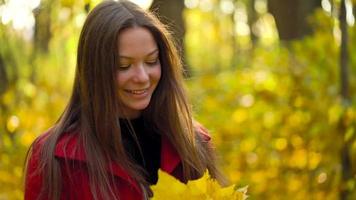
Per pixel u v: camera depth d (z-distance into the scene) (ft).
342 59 16.93
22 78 18.86
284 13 25.32
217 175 10.08
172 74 9.46
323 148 18.06
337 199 17.97
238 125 20.02
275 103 19.80
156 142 9.72
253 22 37.63
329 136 17.65
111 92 8.92
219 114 20.35
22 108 18.11
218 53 43.57
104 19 8.85
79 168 9.09
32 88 18.66
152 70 9.05
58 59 22.03
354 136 17.10
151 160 9.64
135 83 8.91
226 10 39.19
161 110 9.53
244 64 22.90
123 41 8.80
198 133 10.08
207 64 45.91
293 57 19.98
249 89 20.40
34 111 17.95
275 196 19.36
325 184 18.20
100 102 8.96
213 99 20.70
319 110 18.62
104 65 8.84
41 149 9.16
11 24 17.33
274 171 19.25
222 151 19.81
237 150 19.74
